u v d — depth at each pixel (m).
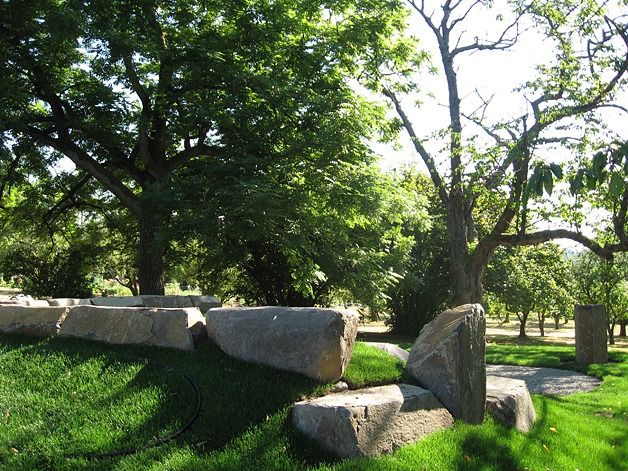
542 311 27.84
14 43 13.45
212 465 3.73
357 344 6.57
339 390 4.90
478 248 18.23
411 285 21.27
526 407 5.89
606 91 15.12
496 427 5.20
